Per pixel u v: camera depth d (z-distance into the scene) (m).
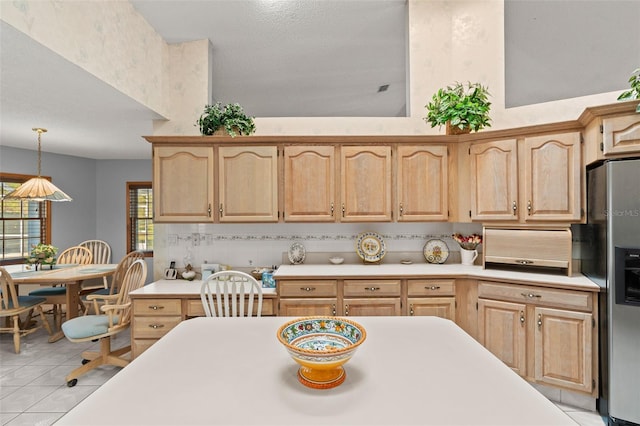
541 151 2.36
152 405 0.78
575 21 3.04
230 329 1.31
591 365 2.06
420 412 0.75
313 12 2.66
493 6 2.81
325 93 4.30
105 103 2.54
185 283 2.72
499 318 2.35
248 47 3.11
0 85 2.20
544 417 0.73
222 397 0.81
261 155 2.69
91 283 4.76
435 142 2.70
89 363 2.63
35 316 4.21
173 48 2.94
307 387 0.86
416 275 2.47
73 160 5.04
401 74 3.79
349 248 3.03
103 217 5.35
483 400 0.80
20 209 4.56
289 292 2.47
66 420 0.72
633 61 3.01
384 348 1.12
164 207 2.68
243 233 3.01
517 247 2.47
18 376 2.65
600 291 2.02
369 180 2.71
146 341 2.39
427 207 2.71
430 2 2.88
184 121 2.91
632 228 1.86
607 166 1.93
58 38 1.77
